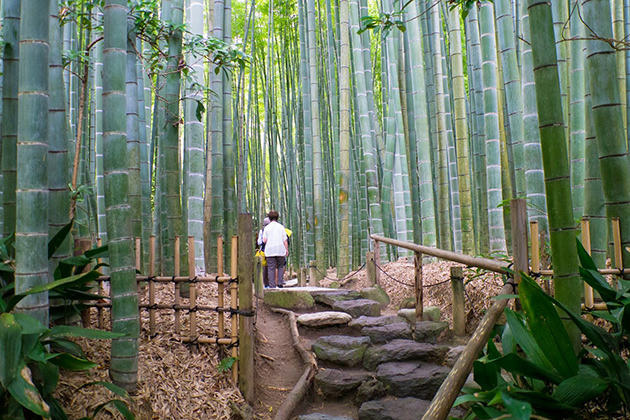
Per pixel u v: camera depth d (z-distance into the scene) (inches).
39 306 78.6
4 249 89.0
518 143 167.9
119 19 92.9
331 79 292.0
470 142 270.4
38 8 78.5
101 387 90.9
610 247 98.3
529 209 143.0
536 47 77.3
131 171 147.7
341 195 250.4
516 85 165.2
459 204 219.9
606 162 91.7
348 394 128.1
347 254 250.2
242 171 326.0
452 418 73.7
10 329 69.4
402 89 263.9
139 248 123.6
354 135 307.6
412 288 193.2
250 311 118.4
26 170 77.7
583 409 79.4
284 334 165.6
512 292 110.7
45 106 79.4
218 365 117.4
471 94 239.0
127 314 93.2
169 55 154.2
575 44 136.3
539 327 70.6
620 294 80.9
